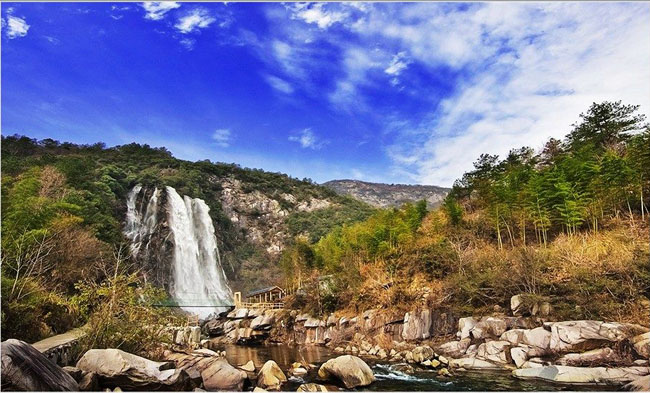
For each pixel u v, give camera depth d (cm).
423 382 1573
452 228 3659
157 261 6588
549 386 1398
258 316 3941
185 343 2292
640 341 1572
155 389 1122
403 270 3219
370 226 4834
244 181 11350
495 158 4766
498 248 3344
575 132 4434
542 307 2111
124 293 1538
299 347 3172
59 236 2480
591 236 2844
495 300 2430
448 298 2636
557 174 3325
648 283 1992
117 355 1144
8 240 1995
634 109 3947
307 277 4547
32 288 1716
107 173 6938
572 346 1700
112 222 4334
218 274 7706
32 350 905
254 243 9562
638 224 2762
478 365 1816
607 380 1386
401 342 2580
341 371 1554
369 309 3075
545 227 3192
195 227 7931
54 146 8275
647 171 2769
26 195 2817
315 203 11781
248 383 1480
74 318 1952
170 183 8181
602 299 2039
